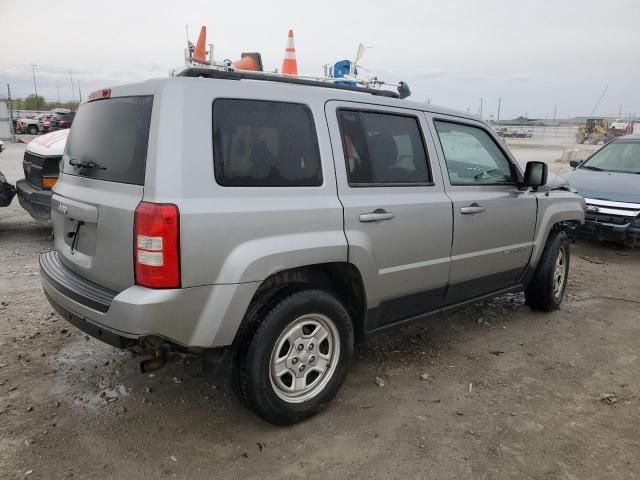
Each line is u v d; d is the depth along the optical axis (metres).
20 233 7.63
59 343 4.13
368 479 2.70
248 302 2.78
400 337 4.52
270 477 2.69
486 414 3.33
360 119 3.41
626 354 4.30
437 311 4.04
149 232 2.52
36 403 3.29
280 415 3.02
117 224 2.70
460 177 4.06
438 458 2.88
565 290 5.95
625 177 7.87
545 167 4.38
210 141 2.69
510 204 4.38
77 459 2.78
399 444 2.99
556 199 5.00
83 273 3.05
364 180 3.36
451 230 3.86
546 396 3.58
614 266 7.11
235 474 2.71
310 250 2.97
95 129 3.10
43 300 4.98
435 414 3.32
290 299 2.96
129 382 3.58
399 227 3.48
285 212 2.90
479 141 4.30
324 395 3.22
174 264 2.54
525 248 4.65
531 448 2.99
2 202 7.06
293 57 4.85
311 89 3.20
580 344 4.48
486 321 4.96
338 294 3.47
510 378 3.83
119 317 2.58
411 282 3.66
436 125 3.93
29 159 6.97
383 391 3.58
